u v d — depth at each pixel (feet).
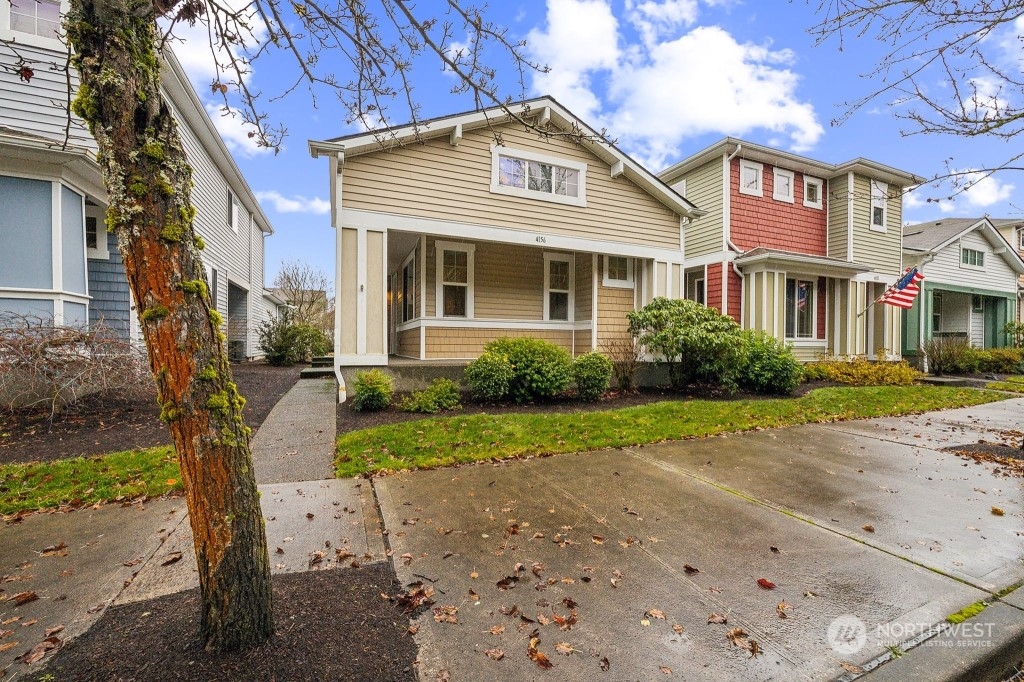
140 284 5.41
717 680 5.92
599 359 25.79
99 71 5.09
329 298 98.43
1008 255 56.85
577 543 9.64
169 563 8.65
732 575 8.43
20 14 23.80
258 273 61.36
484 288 32.19
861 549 9.44
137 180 5.24
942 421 22.75
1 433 16.75
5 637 6.53
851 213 43.04
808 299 41.39
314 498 11.98
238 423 6.02
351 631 6.67
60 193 21.22
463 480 13.43
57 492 11.88
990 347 57.31
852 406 25.68
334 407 22.93
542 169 29.53
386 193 25.27
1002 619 7.18
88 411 19.74
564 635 6.76
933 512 11.36
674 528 10.39
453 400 22.70
